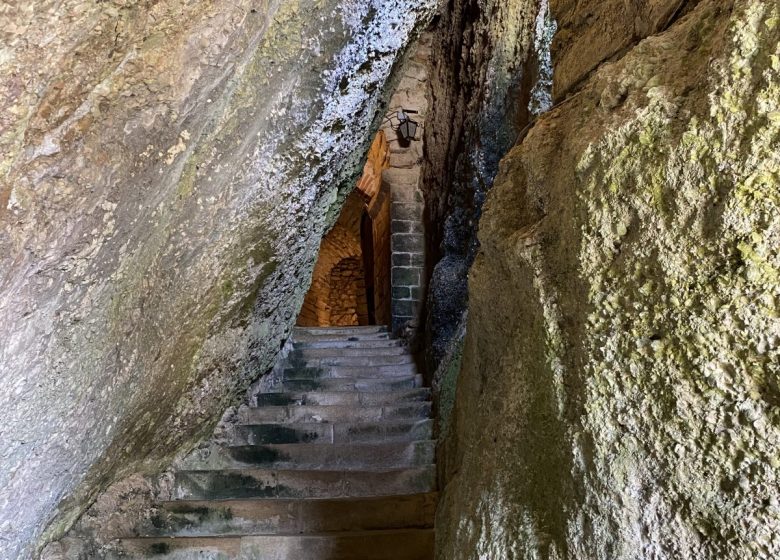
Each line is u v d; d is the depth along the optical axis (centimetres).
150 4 94
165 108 115
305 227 271
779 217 69
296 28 161
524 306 118
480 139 389
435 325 383
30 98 83
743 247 72
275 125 182
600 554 87
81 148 97
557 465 99
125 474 232
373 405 325
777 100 70
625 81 96
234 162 168
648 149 85
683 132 80
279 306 310
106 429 174
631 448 85
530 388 111
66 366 126
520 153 135
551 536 98
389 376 401
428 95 542
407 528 234
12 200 88
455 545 126
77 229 105
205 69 121
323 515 234
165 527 232
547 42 331
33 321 107
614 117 93
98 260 118
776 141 69
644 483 83
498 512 111
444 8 491
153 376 189
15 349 105
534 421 108
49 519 185
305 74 183
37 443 135
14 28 74
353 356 444
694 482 78
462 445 171
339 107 221
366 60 224
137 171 116
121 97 101
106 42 90
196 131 136
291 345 457
